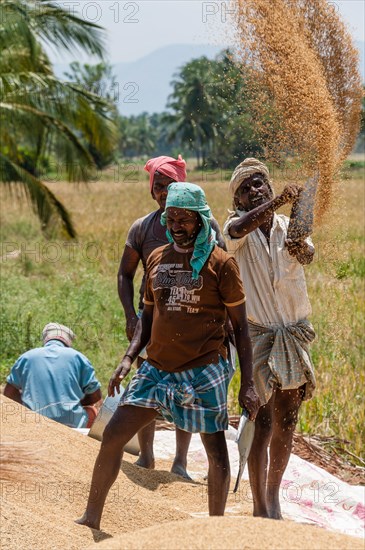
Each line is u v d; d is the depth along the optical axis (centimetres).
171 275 612
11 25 2358
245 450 636
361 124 725
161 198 748
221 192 3925
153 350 617
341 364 1260
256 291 694
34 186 2578
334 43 716
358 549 376
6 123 2530
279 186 697
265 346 689
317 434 1031
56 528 557
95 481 614
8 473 532
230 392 1151
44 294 1878
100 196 5369
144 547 379
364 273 1897
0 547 510
